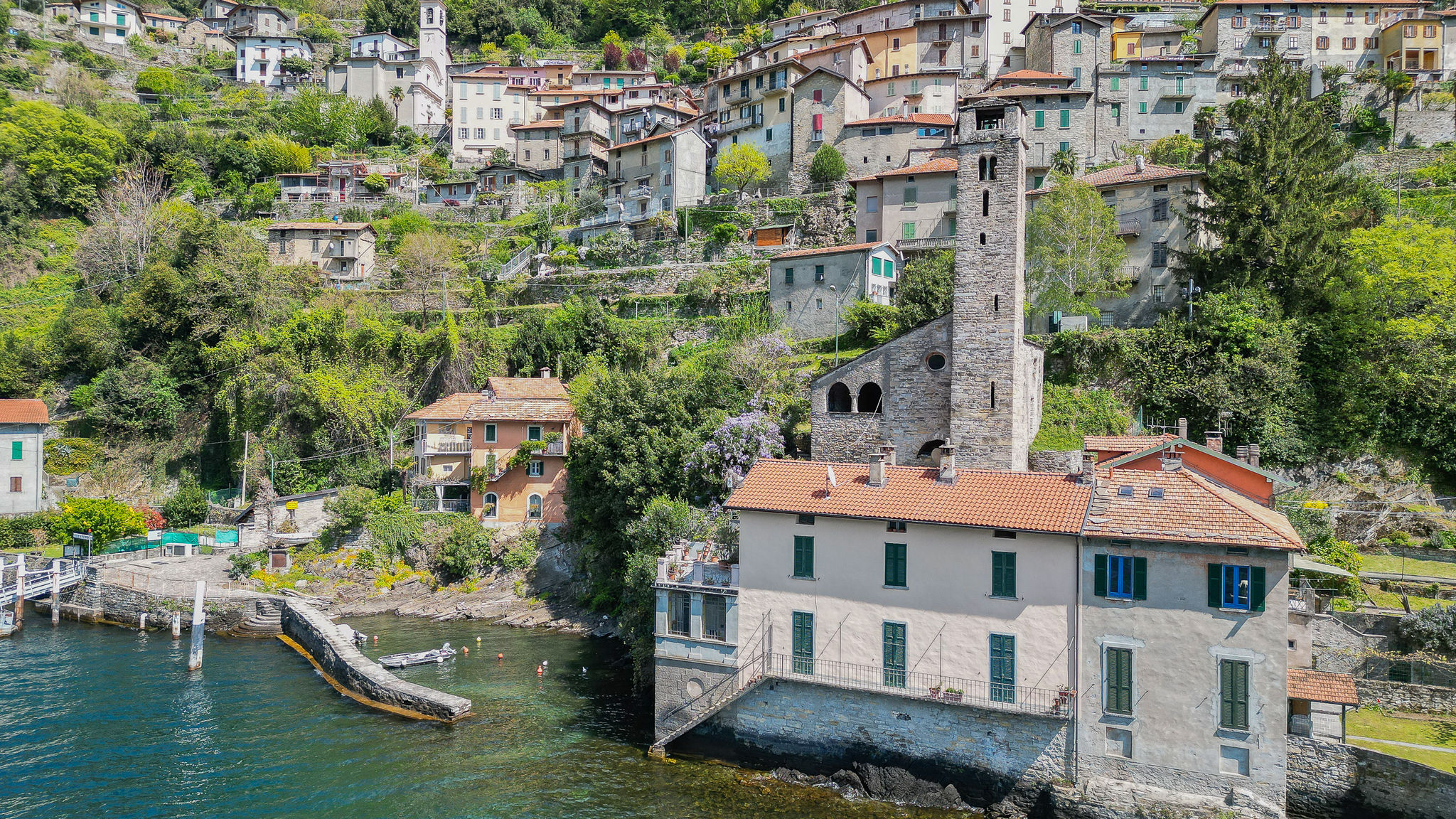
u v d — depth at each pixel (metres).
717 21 188.12
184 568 67.94
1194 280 64.38
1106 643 32.91
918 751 35.66
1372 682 37.41
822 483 39.62
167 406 87.31
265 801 35.25
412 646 54.41
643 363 82.00
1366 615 40.84
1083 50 104.06
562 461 70.94
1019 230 50.97
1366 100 97.62
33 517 75.31
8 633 59.50
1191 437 57.38
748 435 53.47
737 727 38.97
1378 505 52.44
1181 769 31.64
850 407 58.31
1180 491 33.97
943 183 85.69
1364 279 57.31
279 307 91.75
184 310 90.38
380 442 79.25
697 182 111.06
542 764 38.47
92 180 127.50
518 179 127.56
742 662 39.12
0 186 118.75
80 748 40.38
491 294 99.31
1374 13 106.25
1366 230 61.19
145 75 163.62
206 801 35.34
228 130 150.25
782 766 37.91
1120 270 69.56
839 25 135.75
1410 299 56.78
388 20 186.00
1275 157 60.59
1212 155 78.00
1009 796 34.03
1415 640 39.41
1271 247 58.97
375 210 124.19
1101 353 61.38
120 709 45.25
